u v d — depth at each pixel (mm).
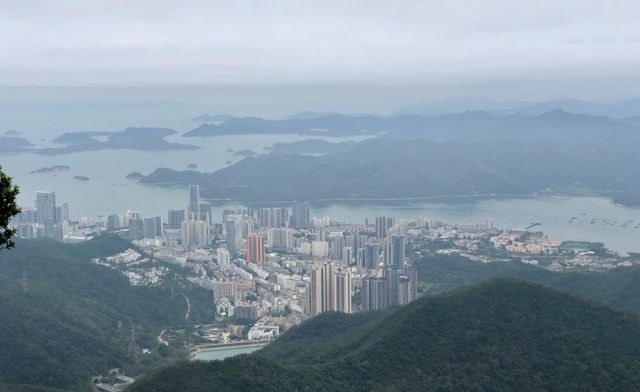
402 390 134750
